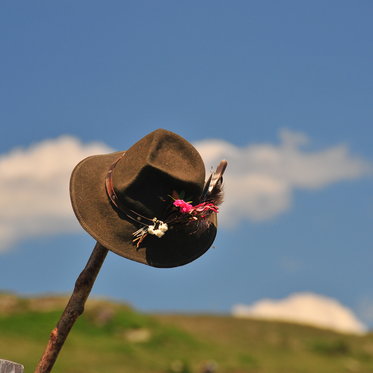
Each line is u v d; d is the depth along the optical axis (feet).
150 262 32.63
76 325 260.01
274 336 346.33
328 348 313.73
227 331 350.84
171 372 214.69
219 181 34.88
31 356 195.42
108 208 32.78
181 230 33.45
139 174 32.40
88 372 187.01
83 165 34.24
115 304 291.17
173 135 33.76
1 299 267.80
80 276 32.37
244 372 232.73
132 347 236.43
